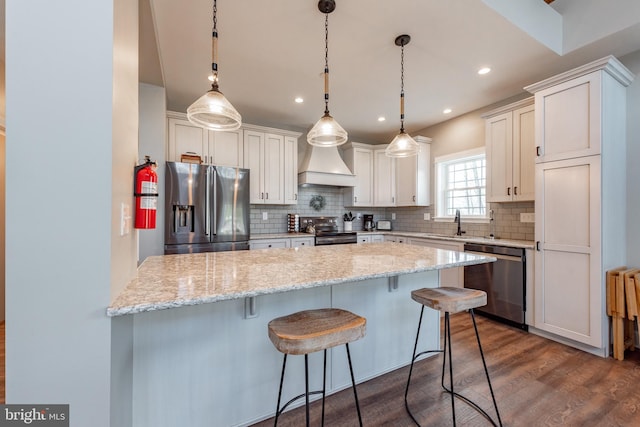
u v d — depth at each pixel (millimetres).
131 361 1311
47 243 848
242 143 3955
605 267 2312
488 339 2639
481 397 1813
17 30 835
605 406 1718
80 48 872
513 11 2191
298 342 1097
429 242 3973
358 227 5348
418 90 3359
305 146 4883
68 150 860
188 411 1446
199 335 1470
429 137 4695
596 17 2367
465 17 2115
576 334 2418
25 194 835
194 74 2971
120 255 1028
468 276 3336
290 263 1702
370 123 4574
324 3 1968
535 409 1697
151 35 2139
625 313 2273
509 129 3209
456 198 4320
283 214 4652
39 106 843
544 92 2625
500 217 3629
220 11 2037
